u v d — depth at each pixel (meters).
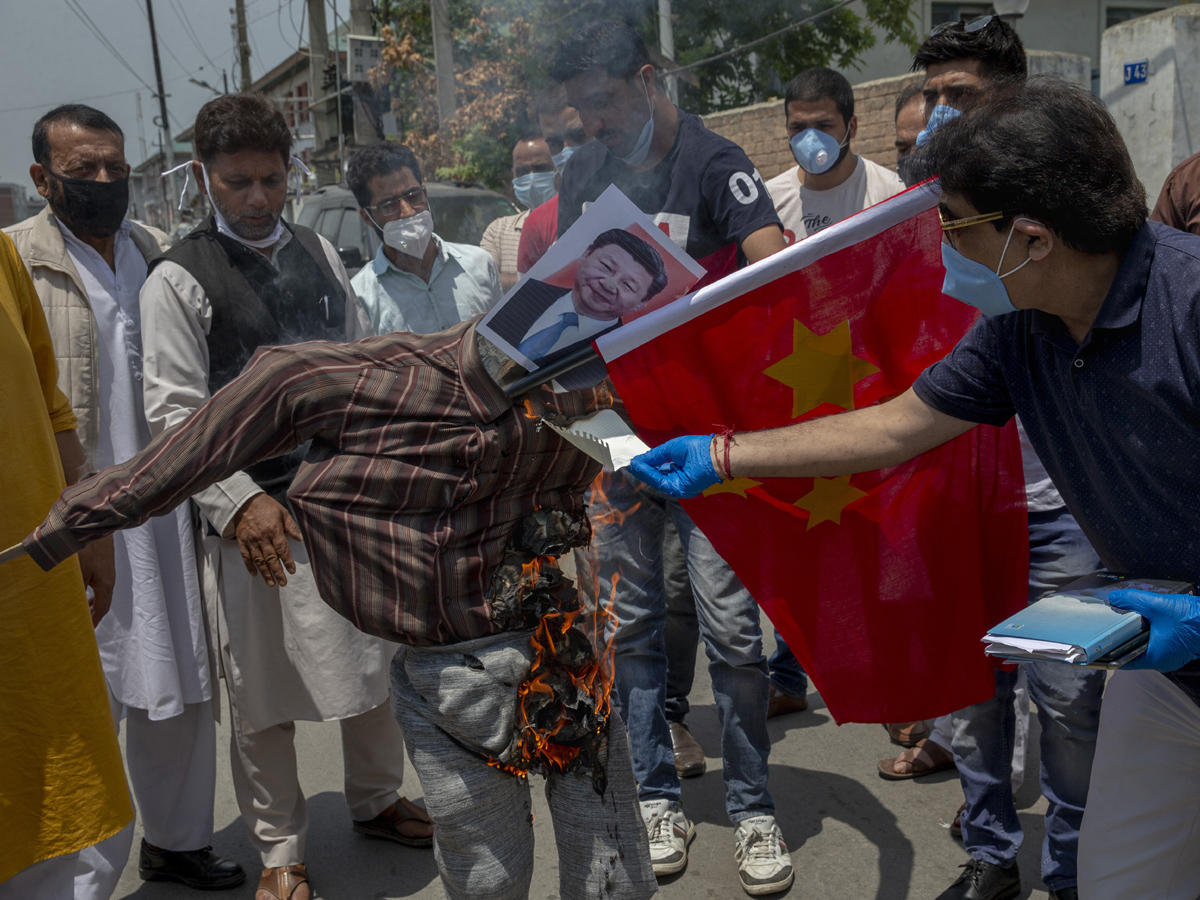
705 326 1.95
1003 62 2.68
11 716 2.00
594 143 2.93
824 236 1.90
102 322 2.77
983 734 2.50
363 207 3.43
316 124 16.55
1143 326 1.46
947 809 3.01
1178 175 2.97
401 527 1.71
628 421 2.21
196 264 2.59
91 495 1.69
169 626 2.70
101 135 2.72
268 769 2.69
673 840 2.77
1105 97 7.61
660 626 2.86
